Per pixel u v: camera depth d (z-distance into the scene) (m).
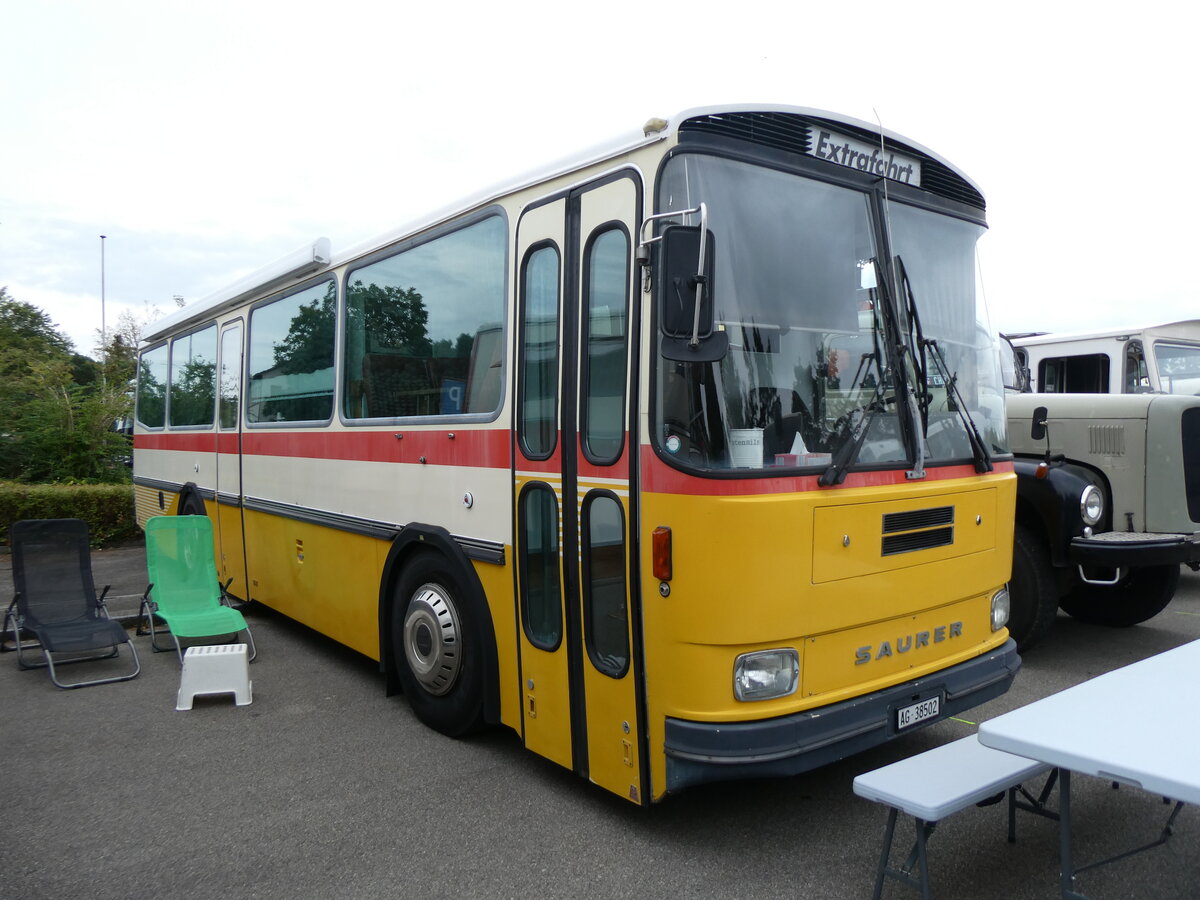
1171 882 3.62
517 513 4.58
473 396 5.02
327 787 4.67
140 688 6.48
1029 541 6.47
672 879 3.70
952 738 5.17
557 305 4.34
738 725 3.56
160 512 10.75
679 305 3.40
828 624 3.74
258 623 8.55
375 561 6.00
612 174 4.00
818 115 4.05
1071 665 6.53
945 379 4.44
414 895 3.62
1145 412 6.83
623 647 3.94
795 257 3.93
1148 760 2.60
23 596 7.10
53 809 4.45
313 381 6.92
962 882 3.63
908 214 4.45
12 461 16.17
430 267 5.50
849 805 4.38
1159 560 6.13
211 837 4.13
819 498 3.70
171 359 10.48
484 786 4.65
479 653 4.98
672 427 3.65
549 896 3.60
